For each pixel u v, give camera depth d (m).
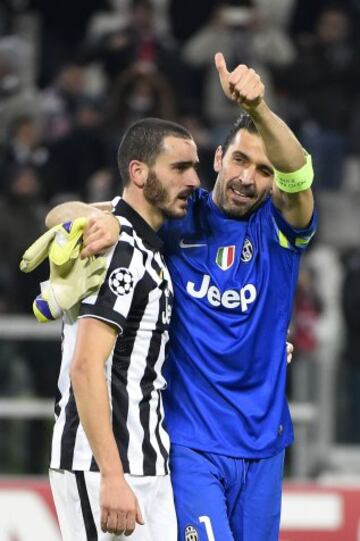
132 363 16.70
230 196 17.42
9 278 33.38
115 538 16.69
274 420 17.66
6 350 30.80
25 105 40.41
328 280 41.66
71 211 17.25
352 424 32.38
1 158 38.59
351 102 43.97
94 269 16.30
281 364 17.77
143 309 16.70
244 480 17.62
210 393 17.52
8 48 41.53
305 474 31.80
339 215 42.62
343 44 44.38
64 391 16.84
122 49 41.81
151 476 16.77
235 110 42.09
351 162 43.72
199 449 17.44
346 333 35.03
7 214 35.19
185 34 47.44
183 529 17.34
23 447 30.56
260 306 17.53
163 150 16.91
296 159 16.80
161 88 38.41
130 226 16.84
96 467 16.50
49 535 27.91
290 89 43.66
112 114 38.72
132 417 16.62
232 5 43.00
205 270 17.56
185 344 17.53
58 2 50.25
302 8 48.69
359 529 28.52
